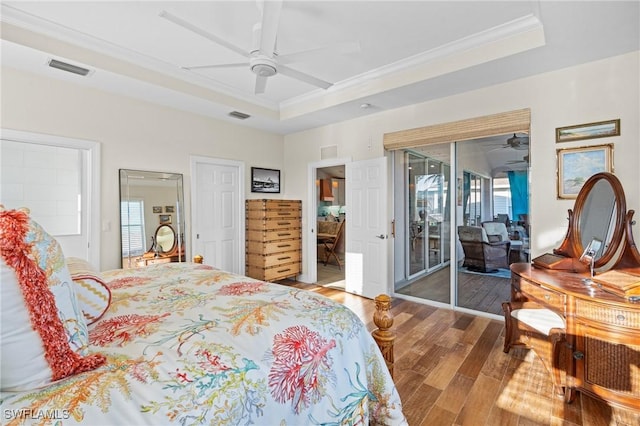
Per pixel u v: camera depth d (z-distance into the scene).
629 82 2.53
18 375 0.76
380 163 4.09
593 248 2.32
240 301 1.43
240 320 1.21
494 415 1.83
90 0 2.16
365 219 4.28
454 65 2.88
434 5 2.23
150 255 3.64
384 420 1.44
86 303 1.17
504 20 2.42
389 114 4.04
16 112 2.78
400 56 3.00
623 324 1.70
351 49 2.18
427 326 3.19
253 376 0.98
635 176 2.50
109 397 0.78
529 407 1.90
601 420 1.77
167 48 2.84
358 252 4.36
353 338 1.38
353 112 4.11
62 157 3.08
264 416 0.97
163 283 1.77
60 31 2.51
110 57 2.85
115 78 2.99
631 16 2.03
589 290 1.92
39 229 0.89
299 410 1.08
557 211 2.86
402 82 3.22
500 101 3.16
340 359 1.28
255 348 1.08
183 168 3.99
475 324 3.24
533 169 2.98
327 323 1.33
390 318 1.67
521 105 3.04
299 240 5.11
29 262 0.81
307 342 1.19
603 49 2.47
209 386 0.89
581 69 2.73
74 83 3.10
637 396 1.68
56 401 0.74
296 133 5.19
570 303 1.90
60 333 0.84
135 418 0.76
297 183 5.20
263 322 1.22
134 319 1.22
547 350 2.14
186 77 3.39
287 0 2.14
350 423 1.23
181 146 3.97
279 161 5.31
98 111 3.26
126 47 2.82
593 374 1.82
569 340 1.91
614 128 2.58
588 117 2.70
